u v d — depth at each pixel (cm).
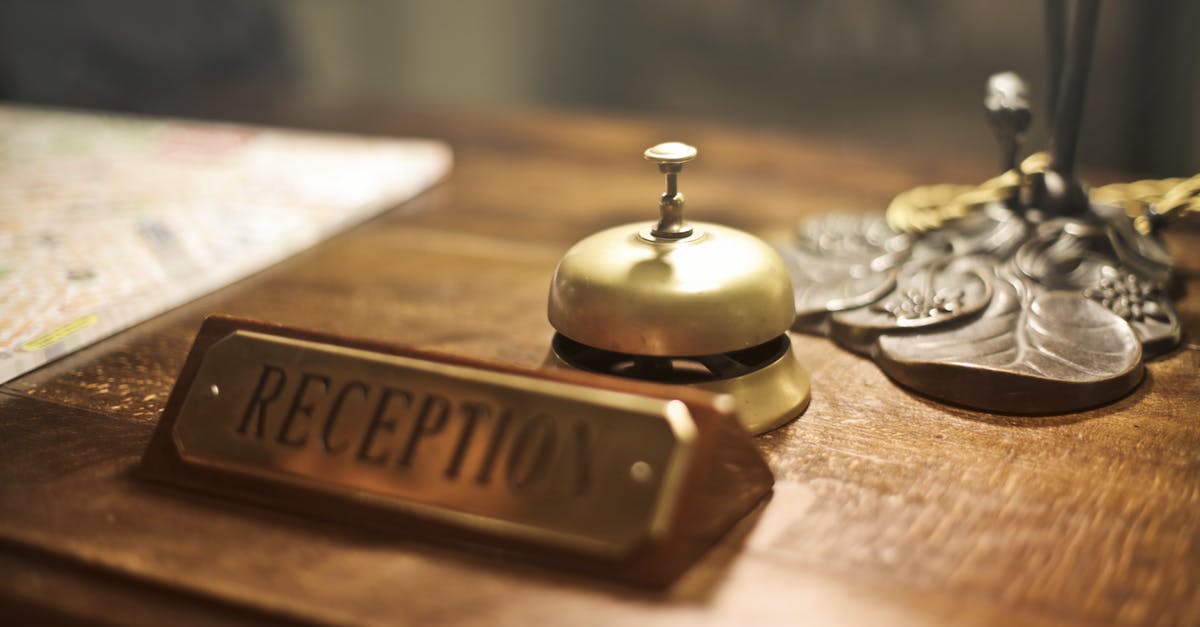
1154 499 59
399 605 54
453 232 84
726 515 57
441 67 170
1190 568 56
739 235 63
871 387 66
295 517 58
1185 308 72
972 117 149
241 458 58
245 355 59
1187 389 65
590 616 54
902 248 74
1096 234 70
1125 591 55
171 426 59
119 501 59
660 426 55
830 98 156
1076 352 65
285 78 164
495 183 96
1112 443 62
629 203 90
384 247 82
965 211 76
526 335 71
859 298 69
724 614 54
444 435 57
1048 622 54
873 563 56
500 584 55
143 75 154
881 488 59
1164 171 144
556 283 62
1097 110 144
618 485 55
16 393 66
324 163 98
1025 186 73
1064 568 56
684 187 94
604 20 162
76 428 63
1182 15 135
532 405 56
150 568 56
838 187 92
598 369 63
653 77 164
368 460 57
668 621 54
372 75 169
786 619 54
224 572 56
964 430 63
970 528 57
